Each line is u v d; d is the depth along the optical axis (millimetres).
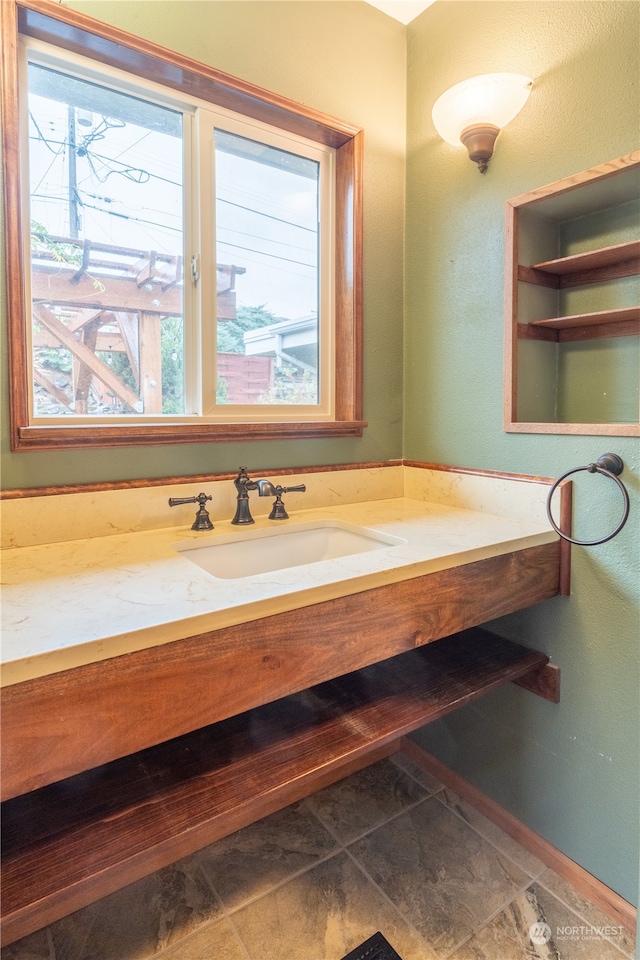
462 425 1553
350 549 1379
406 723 1062
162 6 1229
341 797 1625
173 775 918
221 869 1363
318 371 1657
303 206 1588
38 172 1184
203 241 1378
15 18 1057
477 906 1257
